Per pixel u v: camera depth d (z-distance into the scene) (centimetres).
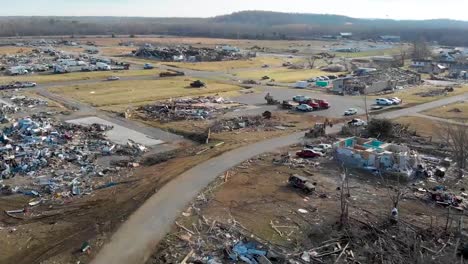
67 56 16112
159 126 6650
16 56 15438
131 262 2877
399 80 10950
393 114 7600
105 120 6975
